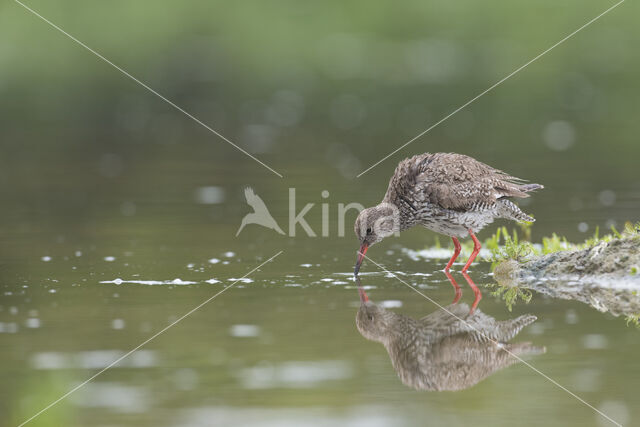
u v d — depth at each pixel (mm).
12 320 11859
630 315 11805
